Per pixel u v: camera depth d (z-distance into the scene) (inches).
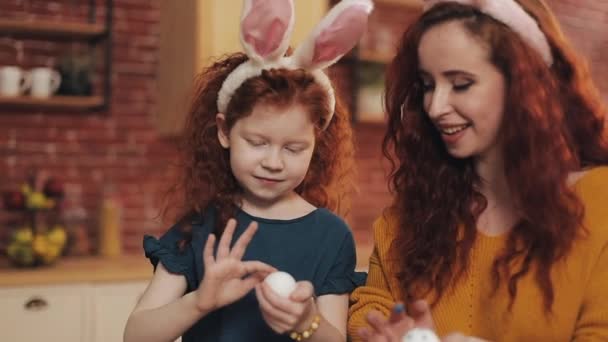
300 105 50.4
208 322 53.8
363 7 51.3
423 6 52.6
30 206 129.3
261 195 51.4
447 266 53.6
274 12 51.1
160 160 150.2
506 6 48.6
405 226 56.2
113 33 146.2
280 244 54.4
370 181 172.7
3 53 138.3
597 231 49.1
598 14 204.7
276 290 45.5
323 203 59.8
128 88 147.6
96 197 145.3
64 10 142.6
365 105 165.8
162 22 146.9
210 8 133.7
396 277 55.7
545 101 48.7
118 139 147.1
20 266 124.6
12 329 117.2
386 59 166.7
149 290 53.7
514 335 50.2
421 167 56.0
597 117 52.7
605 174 51.1
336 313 53.9
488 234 53.7
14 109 139.4
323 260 54.6
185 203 57.2
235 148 51.6
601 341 47.1
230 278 47.2
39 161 141.2
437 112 48.9
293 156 51.1
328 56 52.3
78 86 138.2
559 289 49.3
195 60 133.9
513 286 49.9
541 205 49.0
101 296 122.8
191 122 58.0
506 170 50.4
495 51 48.0
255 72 52.2
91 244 144.5
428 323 44.2
